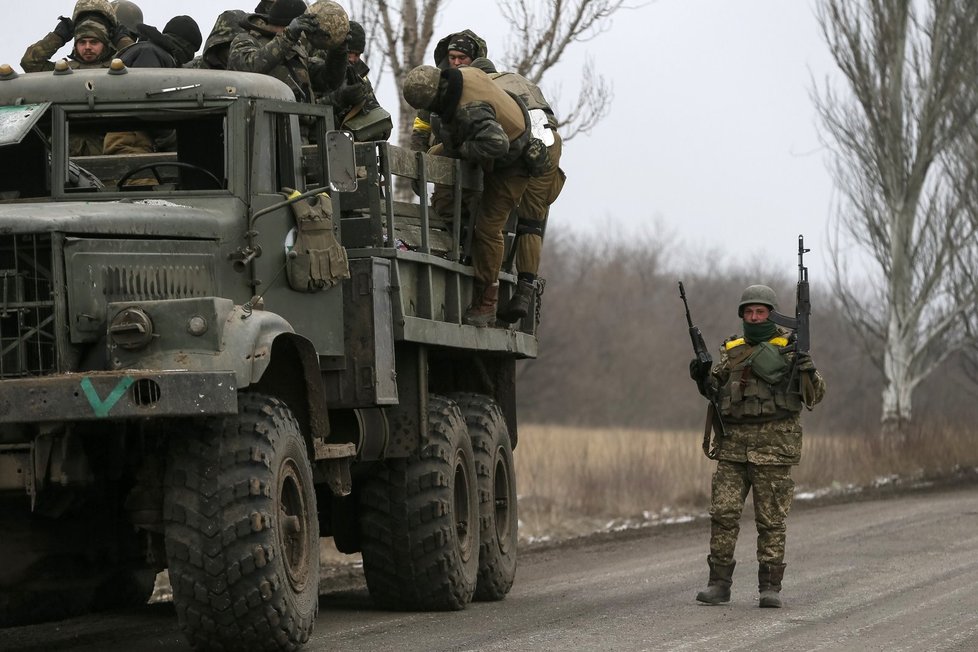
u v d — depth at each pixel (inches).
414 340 610.2
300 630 487.2
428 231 639.8
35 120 533.6
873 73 2165.4
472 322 680.4
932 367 2190.0
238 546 462.0
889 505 1290.6
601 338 4603.8
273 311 550.3
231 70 609.6
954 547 884.0
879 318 2411.4
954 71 2138.3
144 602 700.7
